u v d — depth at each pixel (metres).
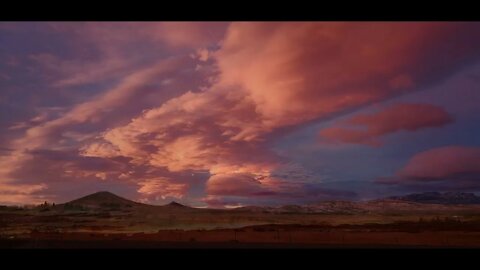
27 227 31.70
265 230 33.03
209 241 29.78
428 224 31.44
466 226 30.45
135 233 32.28
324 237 30.16
